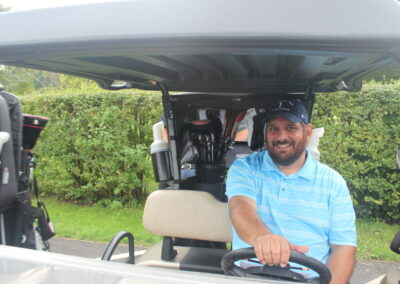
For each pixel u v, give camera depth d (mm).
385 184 5082
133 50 1037
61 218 5672
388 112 5008
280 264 1554
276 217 2057
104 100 5965
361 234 4898
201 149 2887
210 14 936
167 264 2207
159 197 2334
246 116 2846
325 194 2047
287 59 1823
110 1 996
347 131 5141
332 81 2436
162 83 2609
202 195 2311
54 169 6344
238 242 2066
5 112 2121
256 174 2174
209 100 2861
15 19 1041
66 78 8992
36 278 1107
